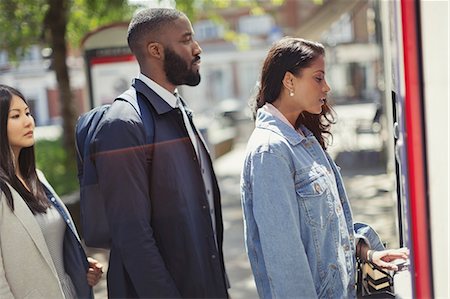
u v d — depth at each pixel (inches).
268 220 65.8
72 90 206.4
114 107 71.1
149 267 68.0
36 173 77.6
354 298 72.3
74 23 219.3
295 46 70.6
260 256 68.6
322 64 71.2
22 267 71.5
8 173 73.1
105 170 68.6
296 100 71.2
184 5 207.3
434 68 53.6
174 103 74.7
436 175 54.1
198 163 74.6
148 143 70.5
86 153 72.1
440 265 54.9
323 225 67.6
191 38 75.9
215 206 80.7
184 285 72.0
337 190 72.8
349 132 267.0
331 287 67.7
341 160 191.2
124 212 68.3
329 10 206.1
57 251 75.8
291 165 67.7
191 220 72.3
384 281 73.9
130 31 75.6
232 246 132.5
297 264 65.5
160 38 73.7
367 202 135.5
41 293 72.1
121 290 70.3
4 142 73.7
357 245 76.4
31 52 198.1
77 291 76.7
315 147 71.2
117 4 200.1
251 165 68.1
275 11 221.8
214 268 75.0
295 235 65.7
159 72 74.4
